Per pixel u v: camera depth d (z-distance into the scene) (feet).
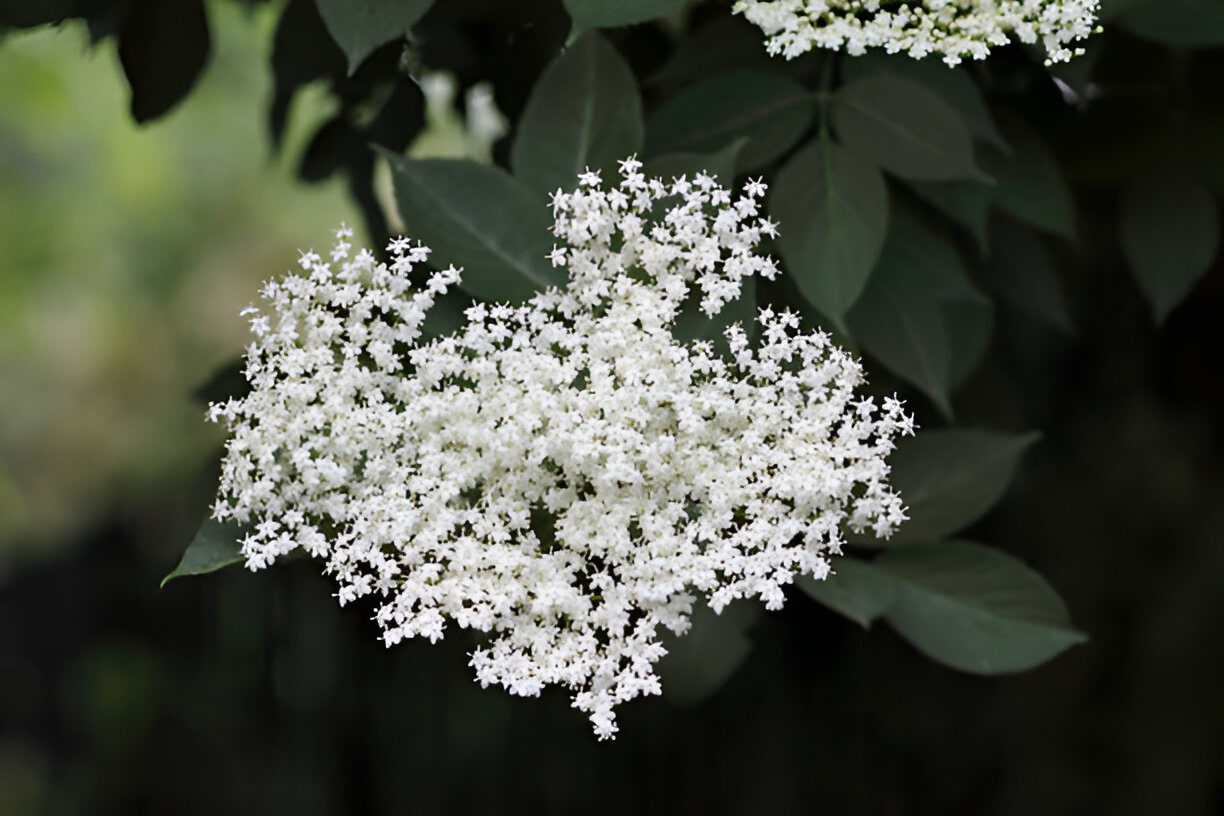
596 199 3.34
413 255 3.34
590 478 3.32
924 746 4.60
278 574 5.70
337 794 5.38
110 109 8.20
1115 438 4.46
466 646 3.48
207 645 6.05
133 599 6.70
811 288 3.44
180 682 6.11
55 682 6.73
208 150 9.02
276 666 5.66
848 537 3.51
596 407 3.31
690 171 3.42
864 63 3.56
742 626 3.63
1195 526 4.44
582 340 3.33
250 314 3.34
